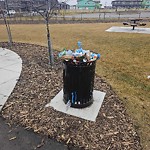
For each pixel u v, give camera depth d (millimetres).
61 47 8250
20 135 2639
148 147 2438
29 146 2453
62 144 2479
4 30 15453
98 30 14070
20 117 3018
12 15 33625
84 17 28422
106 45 8750
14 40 10289
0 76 4738
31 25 19562
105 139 2545
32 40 10312
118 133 2660
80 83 2969
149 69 5520
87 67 2850
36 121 2916
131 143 2486
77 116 3031
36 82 4328
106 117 3023
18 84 4238
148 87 4328
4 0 15742
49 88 4020
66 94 3221
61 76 4711
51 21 22953
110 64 5953
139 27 15672
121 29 14375
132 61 6297
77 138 2566
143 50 7746
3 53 7043
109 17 27547
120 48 8117
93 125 2820
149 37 10602
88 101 3236
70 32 13297
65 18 26531
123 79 4754
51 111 3168
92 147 2412
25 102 3457
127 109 3297
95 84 4309
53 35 12031
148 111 3287
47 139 2566
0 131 2717
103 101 3525
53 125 2824
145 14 35062
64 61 2883
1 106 3328
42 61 5949
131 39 10070
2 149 2406
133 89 4195
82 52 3068
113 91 3998
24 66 5480
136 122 2936
